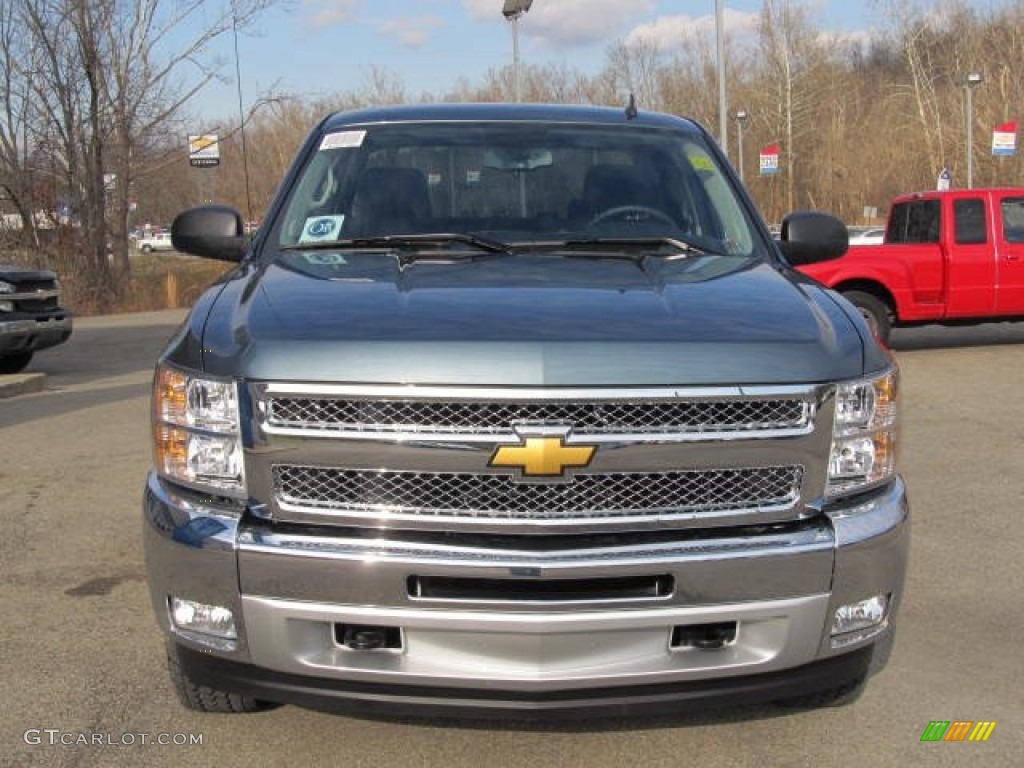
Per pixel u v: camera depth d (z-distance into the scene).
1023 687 3.71
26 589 4.68
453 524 2.59
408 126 4.29
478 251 3.62
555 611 2.59
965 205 11.96
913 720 3.46
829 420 2.73
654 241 3.77
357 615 2.61
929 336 14.35
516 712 2.66
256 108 28.50
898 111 49.00
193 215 4.16
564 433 2.56
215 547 2.66
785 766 3.18
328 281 3.15
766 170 33.31
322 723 3.39
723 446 2.63
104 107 26.11
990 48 44.41
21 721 3.42
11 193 26.11
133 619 4.32
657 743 3.30
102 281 25.92
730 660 2.71
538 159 4.14
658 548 2.62
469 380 2.56
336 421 2.61
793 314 2.92
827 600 2.74
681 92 50.41
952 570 4.94
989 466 6.91
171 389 2.82
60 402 9.86
